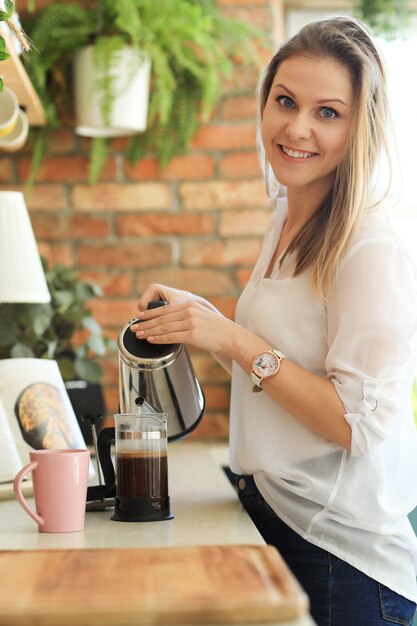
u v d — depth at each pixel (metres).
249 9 3.11
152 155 3.13
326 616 1.52
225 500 1.73
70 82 3.01
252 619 0.89
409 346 1.47
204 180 3.13
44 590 0.93
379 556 1.53
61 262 3.12
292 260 1.63
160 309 1.63
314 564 1.53
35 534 1.40
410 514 2.20
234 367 1.72
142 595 0.91
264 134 1.64
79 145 3.12
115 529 1.44
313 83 1.54
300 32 1.61
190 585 0.95
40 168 3.11
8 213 1.98
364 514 1.52
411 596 1.57
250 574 0.99
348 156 1.55
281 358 1.51
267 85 1.78
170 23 2.94
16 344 2.57
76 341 3.08
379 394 1.44
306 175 1.59
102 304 3.13
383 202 1.62
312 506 1.54
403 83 3.31
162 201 3.13
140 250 3.13
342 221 1.52
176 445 2.89
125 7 2.88
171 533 1.40
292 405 1.49
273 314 1.58
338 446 1.52
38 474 1.41
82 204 3.13
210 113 3.12
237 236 3.13
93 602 0.89
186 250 3.14
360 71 1.55
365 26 1.59
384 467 1.54
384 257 1.48
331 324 1.51
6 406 1.81
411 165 3.31
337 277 1.51
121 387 1.69
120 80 2.88
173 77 3.02
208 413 3.10
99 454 1.66
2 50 1.50
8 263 1.96
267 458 1.55
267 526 1.59
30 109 2.64
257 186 3.12
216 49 2.99
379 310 1.45
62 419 1.87
